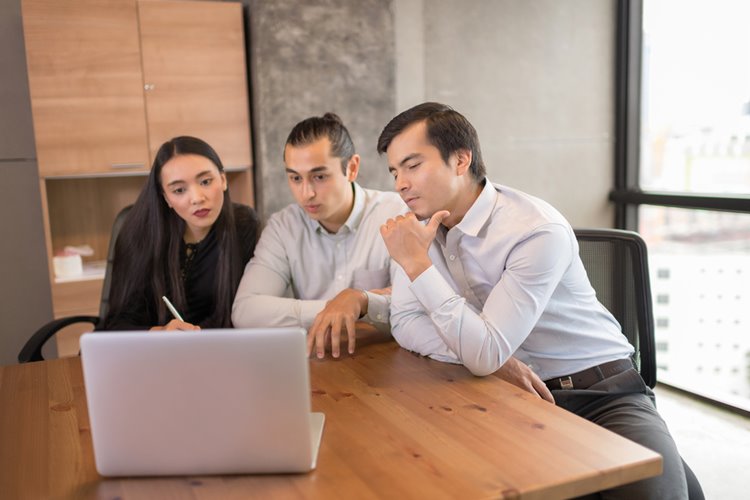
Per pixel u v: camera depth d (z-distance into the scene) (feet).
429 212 5.87
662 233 14.78
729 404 11.67
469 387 5.27
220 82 12.64
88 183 13.30
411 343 6.13
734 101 12.80
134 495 3.88
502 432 4.42
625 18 15.69
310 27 12.98
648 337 6.77
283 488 3.85
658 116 15.06
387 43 13.60
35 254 13.04
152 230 8.05
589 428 4.45
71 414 5.10
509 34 15.15
